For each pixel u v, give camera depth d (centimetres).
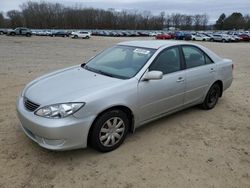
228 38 4862
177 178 336
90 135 368
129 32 7450
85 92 359
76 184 319
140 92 403
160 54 447
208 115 546
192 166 363
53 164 355
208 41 4966
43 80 423
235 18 11881
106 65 460
